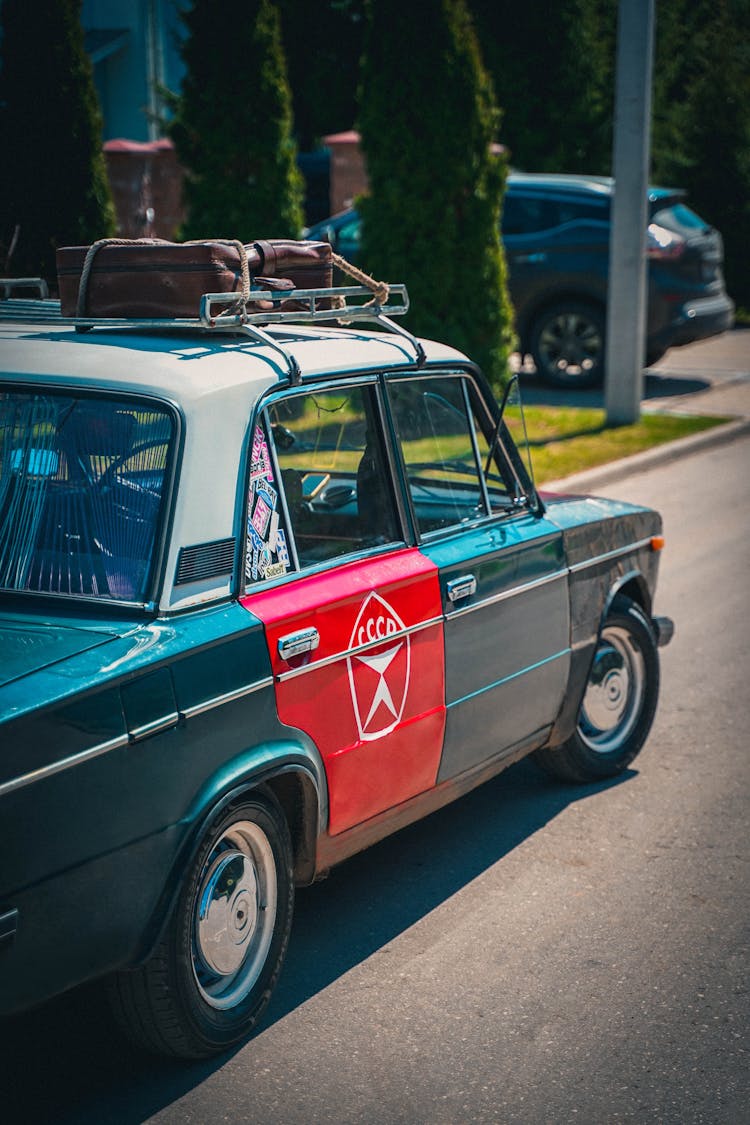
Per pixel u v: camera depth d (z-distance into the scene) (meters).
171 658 3.59
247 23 13.26
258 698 3.88
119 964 3.55
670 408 16.25
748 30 27.00
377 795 4.55
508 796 6.12
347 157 20.52
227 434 3.94
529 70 25.80
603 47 25.77
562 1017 4.30
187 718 3.62
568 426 14.77
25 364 4.05
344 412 4.46
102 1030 4.16
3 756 3.14
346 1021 4.24
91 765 3.34
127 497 3.80
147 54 25.09
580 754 6.10
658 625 6.55
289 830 4.21
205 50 13.37
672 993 4.46
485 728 5.10
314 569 4.23
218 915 3.94
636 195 14.21
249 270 4.68
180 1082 3.90
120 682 3.43
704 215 25.94
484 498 5.19
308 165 23.64
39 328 4.55
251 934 4.10
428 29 13.19
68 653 3.46
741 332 24.12
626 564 6.11
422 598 4.61
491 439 5.27
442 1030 4.20
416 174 13.43
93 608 3.71
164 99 22.62
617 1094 3.91
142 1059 4.01
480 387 5.20
